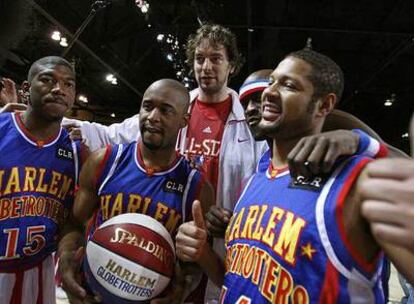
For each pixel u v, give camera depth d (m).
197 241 1.25
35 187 1.75
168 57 6.52
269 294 0.97
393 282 4.83
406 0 6.03
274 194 1.07
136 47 7.66
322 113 1.13
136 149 1.60
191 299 1.69
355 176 0.92
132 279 1.28
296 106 1.08
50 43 6.02
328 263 0.91
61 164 1.83
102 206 1.54
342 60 8.87
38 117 1.79
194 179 1.60
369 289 0.92
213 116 2.08
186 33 6.42
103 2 5.03
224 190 1.96
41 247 1.77
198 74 2.08
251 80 1.63
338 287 0.90
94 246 1.32
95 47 6.39
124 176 1.55
